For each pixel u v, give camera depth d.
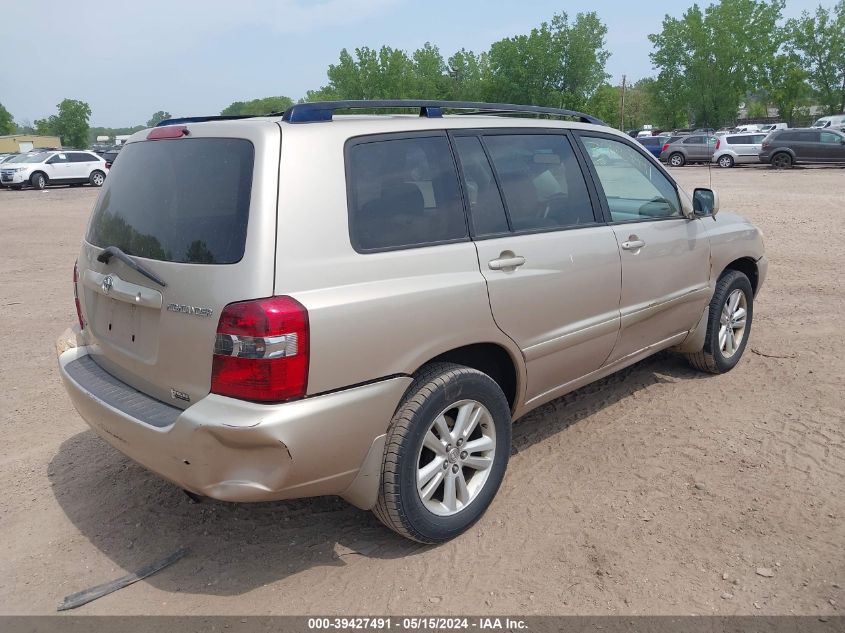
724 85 71.56
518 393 3.66
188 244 2.84
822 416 4.49
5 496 3.86
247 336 2.62
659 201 4.59
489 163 3.54
